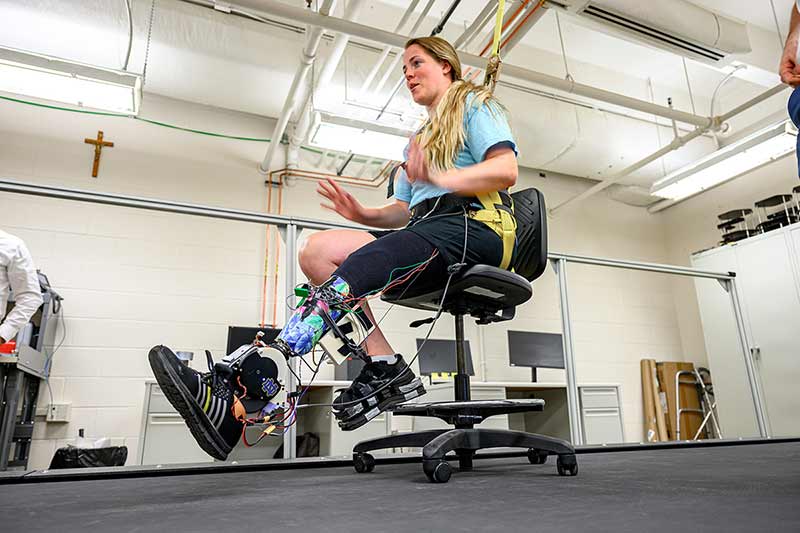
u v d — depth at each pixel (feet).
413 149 3.53
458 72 4.28
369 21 13.99
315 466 4.70
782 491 2.46
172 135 14.03
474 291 3.78
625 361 17.62
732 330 14.82
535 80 11.94
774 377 13.73
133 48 11.78
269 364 3.00
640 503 2.17
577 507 2.12
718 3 13.87
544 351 15.21
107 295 12.38
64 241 12.31
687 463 4.34
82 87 10.36
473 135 3.63
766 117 16.80
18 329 7.97
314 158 15.39
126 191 13.20
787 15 14.19
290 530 1.77
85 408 11.59
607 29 10.46
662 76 16.92
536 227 4.25
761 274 14.32
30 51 9.83
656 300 18.83
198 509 2.27
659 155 15.43
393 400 3.49
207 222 13.76
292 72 12.90
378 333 3.72
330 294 3.11
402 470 4.26
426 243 3.39
